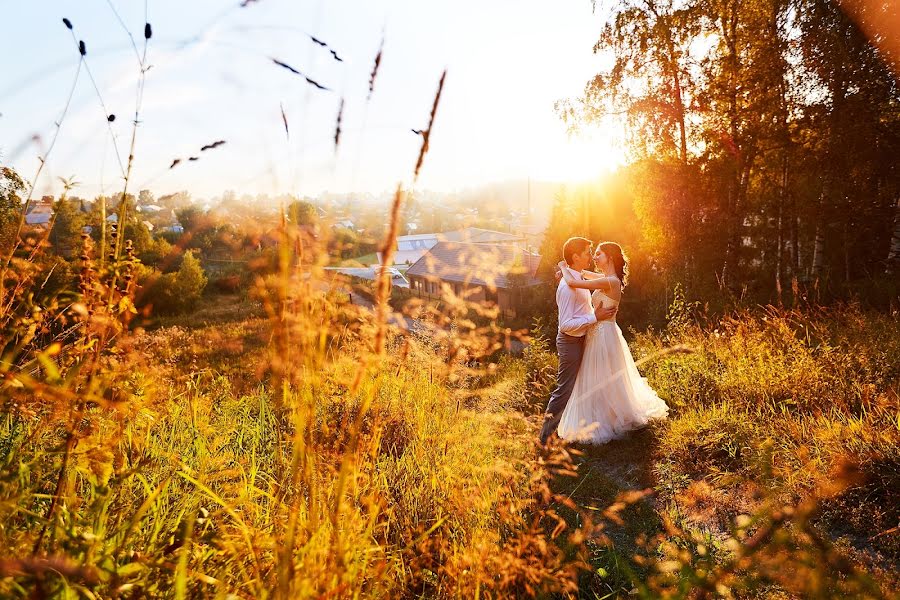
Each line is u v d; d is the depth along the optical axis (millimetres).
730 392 5215
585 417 4918
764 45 14836
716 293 12008
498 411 2555
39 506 1359
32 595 877
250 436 2455
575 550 2449
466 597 1668
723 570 1106
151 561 1146
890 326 6359
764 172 16797
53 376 1043
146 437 1721
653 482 3766
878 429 3486
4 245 1051
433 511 2111
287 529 1237
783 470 2904
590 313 4742
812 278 14562
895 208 14539
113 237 1121
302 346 1101
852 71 13617
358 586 1276
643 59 16531
